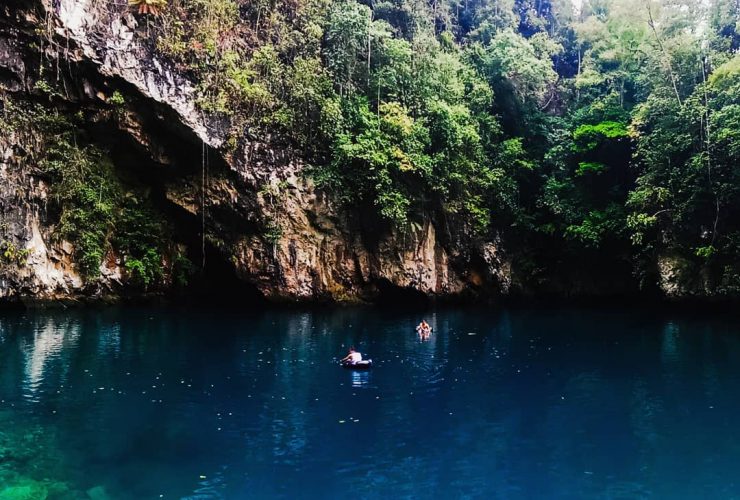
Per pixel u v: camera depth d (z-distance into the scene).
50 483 9.04
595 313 31.12
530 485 9.32
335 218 31.20
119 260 28.78
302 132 30.45
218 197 29.22
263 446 10.77
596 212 34.59
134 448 10.55
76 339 20.41
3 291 24.91
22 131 25.44
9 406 12.75
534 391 14.73
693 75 31.52
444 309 32.75
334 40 31.72
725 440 11.32
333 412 12.82
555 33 48.31
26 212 25.58
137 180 29.42
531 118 38.12
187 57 27.52
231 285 31.73
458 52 38.84
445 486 9.23
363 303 32.72
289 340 21.31
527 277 38.22
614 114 35.62
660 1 33.25
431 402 13.68
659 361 18.33
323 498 8.75
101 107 26.53
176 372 16.03
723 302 31.08
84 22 24.73
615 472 9.83
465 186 34.41
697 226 30.64
